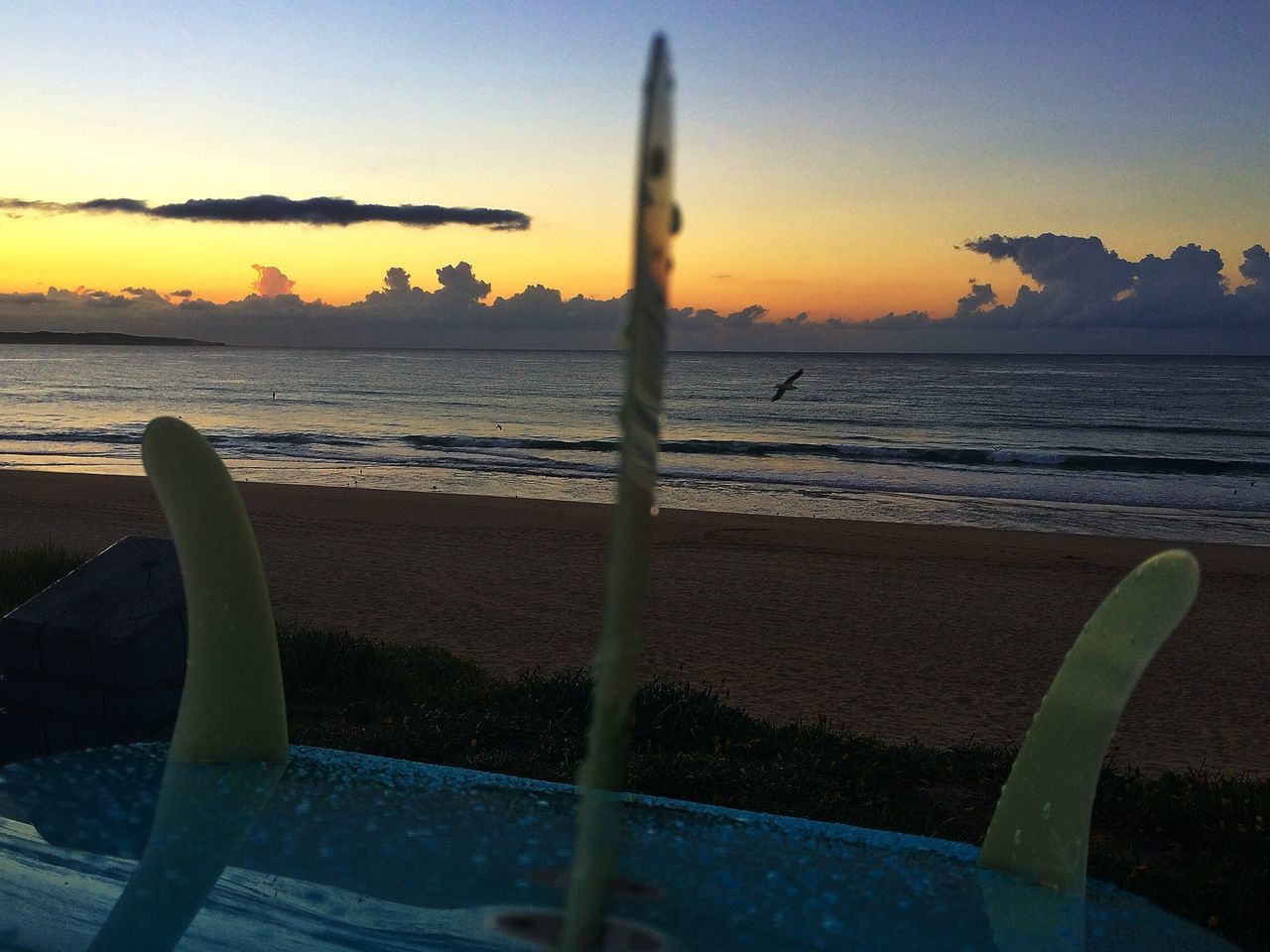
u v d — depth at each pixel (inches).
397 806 75.9
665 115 18.1
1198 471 1322.6
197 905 58.2
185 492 82.5
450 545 565.3
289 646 253.6
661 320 18.7
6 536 561.3
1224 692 331.6
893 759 210.1
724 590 468.4
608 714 21.1
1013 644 386.0
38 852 66.2
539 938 53.8
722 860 66.8
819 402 2974.9
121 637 124.8
